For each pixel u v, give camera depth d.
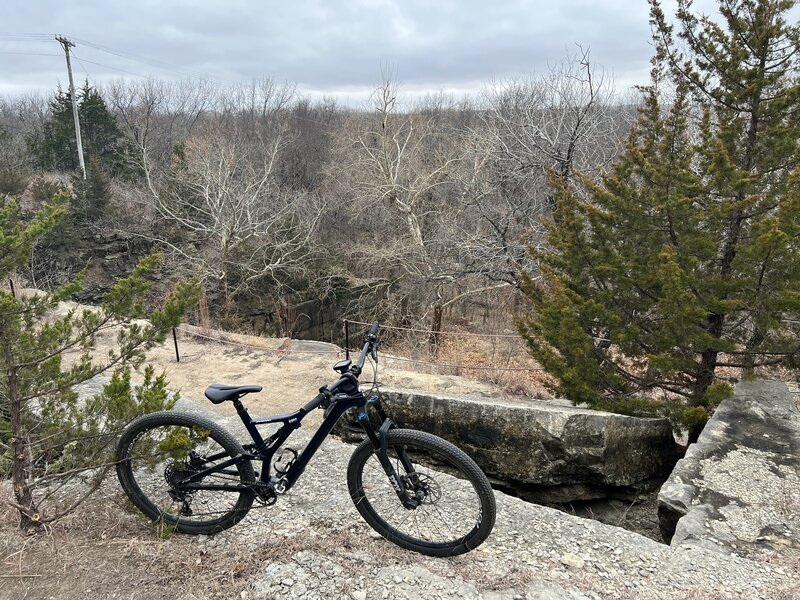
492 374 11.28
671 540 4.38
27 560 3.17
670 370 6.83
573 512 6.34
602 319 7.49
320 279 25.73
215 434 3.39
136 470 3.78
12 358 3.37
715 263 7.14
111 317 3.64
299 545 3.43
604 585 3.32
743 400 6.47
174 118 49.44
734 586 3.43
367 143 28.83
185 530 3.54
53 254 23.62
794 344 6.61
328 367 11.59
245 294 24.45
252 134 41.12
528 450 6.29
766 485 4.83
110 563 3.18
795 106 6.77
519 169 18.23
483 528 3.29
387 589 3.09
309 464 4.56
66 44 29.69
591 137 17.41
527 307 17.36
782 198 6.38
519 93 21.34
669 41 7.36
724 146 6.55
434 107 38.22
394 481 3.28
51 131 38.72
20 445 3.43
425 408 6.96
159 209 24.94
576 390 7.21
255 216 24.50
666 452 6.84
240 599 2.97
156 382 3.91
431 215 26.31
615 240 7.66
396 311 22.67
